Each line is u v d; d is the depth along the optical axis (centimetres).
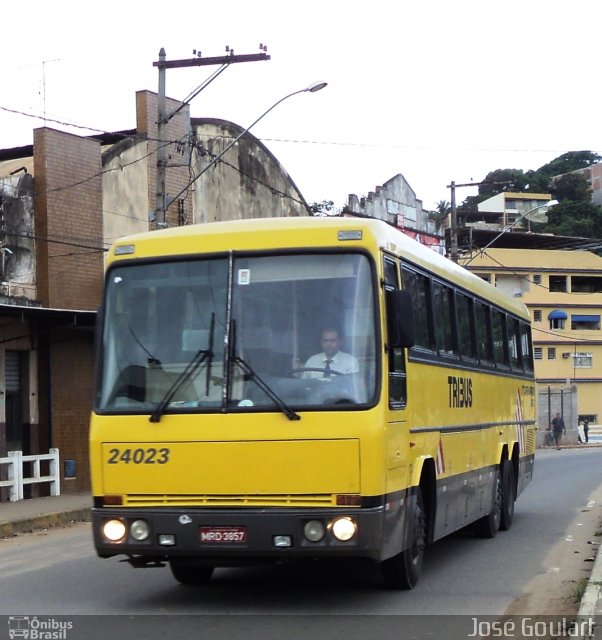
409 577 978
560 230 8469
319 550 811
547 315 7100
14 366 2200
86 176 2461
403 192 4769
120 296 895
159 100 2236
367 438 820
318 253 862
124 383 872
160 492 846
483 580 1067
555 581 1064
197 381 853
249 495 829
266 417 831
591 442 6309
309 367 840
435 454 1049
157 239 896
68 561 1267
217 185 3069
